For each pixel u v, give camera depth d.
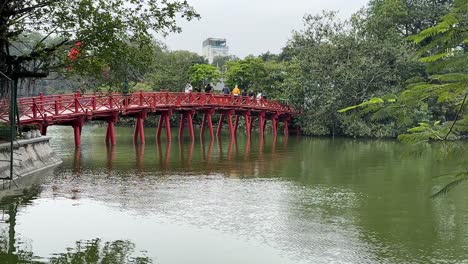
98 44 18.59
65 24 18.45
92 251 10.72
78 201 15.30
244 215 14.02
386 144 39.06
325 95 45.19
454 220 13.72
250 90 57.75
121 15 18.84
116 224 12.84
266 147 35.38
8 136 19.03
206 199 16.02
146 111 35.03
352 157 29.19
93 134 45.19
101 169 22.11
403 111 5.01
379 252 10.96
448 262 10.34
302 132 49.75
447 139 4.73
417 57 4.54
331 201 16.06
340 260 10.45
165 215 13.84
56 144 34.06
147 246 11.16
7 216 13.43
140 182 18.89
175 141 38.72
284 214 14.22
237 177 20.69
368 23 46.38
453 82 4.54
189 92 38.53
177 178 20.06
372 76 42.88
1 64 18.86
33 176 19.67
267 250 11.02
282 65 58.34
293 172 22.56
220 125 44.72
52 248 10.88
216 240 11.68
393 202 15.95
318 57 46.09
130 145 33.88
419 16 50.31
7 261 10.02
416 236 12.20
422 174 22.09
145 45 19.97
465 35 4.11
